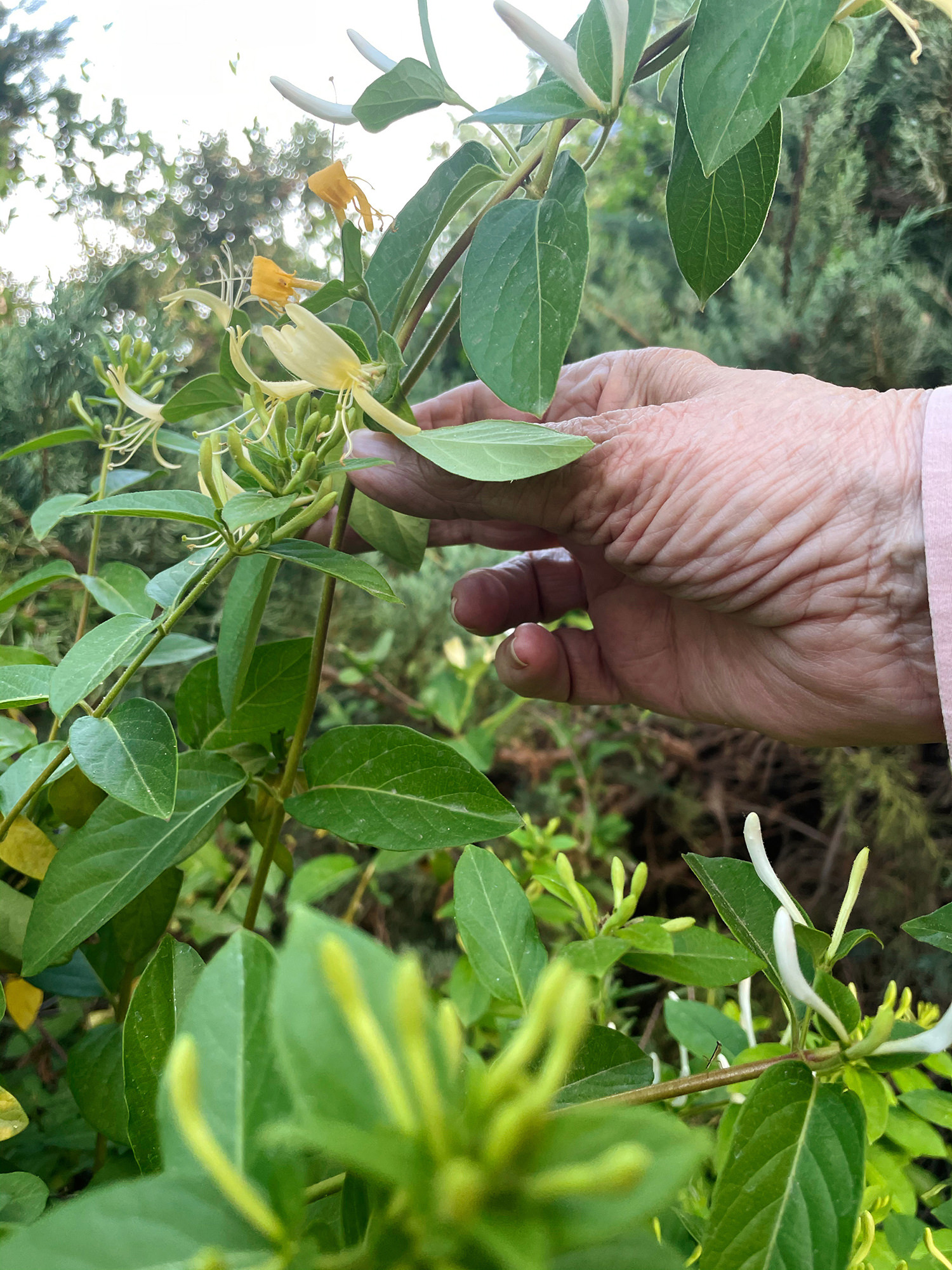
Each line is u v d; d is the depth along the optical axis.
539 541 2.16
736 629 1.74
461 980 1.54
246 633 1.21
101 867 1.10
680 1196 1.12
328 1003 0.37
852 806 3.19
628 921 1.19
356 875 2.79
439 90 1.17
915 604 1.31
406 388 1.25
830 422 1.29
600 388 1.77
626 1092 0.85
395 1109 0.32
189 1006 0.49
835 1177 0.73
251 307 2.20
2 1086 0.99
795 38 0.87
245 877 2.69
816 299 3.04
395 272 1.29
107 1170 1.16
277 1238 0.38
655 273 3.65
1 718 1.30
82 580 1.57
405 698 3.02
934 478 1.19
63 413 1.98
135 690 2.24
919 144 3.10
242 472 1.11
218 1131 0.45
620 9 1.01
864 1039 0.79
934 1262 1.18
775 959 0.89
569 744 3.09
